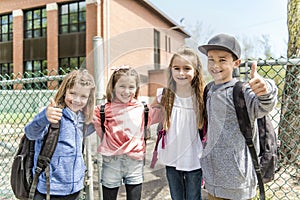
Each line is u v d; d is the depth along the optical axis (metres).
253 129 1.79
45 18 16.42
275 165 1.95
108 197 2.08
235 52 1.77
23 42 16.89
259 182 1.76
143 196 2.12
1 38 17.88
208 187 1.91
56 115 1.77
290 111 2.92
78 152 1.94
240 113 1.73
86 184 2.24
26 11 16.91
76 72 1.88
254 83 1.56
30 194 1.85
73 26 15.34
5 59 17.55
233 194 1.79
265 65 2.22
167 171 2.05
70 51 15.27
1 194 3.16
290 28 3.88
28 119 3.04
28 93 3.02
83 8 15.09
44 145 1.84
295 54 3.73
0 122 3.48
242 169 1.77
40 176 1.85
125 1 13.34
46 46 16.19
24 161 1.91
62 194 1.87
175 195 2.08
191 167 1.99
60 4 15.65
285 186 2.93
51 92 2.73
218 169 1.83
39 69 16.55
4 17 17.75
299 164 2.92
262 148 1.95
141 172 1.98
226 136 1.79
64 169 1.88
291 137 2.93
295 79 2.77
